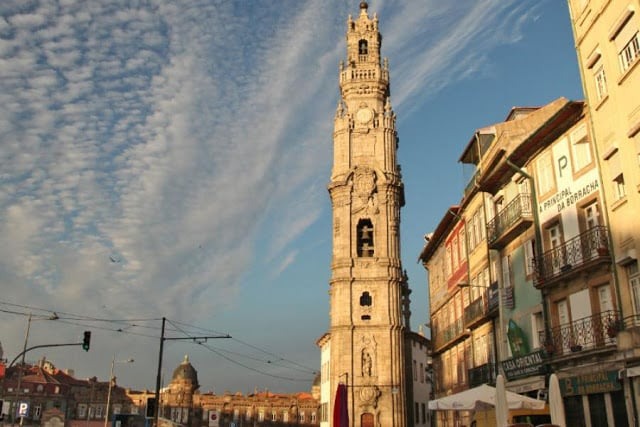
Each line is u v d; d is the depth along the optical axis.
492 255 35.81
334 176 67.31
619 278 23.84
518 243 32.22
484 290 36.97
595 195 25.89
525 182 31.80
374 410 59.22
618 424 23.22
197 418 124.94
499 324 35.25
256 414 127.31
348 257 64.00
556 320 27.97
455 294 45.72
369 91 70.12
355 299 62.81
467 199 40.50
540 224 29.88
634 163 23.20
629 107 23.53
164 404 123.69
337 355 61.44
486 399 22.94
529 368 29.12
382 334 61.56
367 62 71.62
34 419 103.00
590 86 26.38
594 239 25.34
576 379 25.56
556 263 27.62
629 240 23.42
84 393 114.12
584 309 25.86
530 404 22.19
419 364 76.56
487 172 35.28
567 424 26.48
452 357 47.31
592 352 24.38
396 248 64.88
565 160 28.19
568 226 27.64
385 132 68.50
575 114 27.31
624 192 24.14
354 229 65.06
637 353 20.81
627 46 23.88
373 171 66.44
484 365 36.31
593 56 25.95
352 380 60.25
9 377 104.31
